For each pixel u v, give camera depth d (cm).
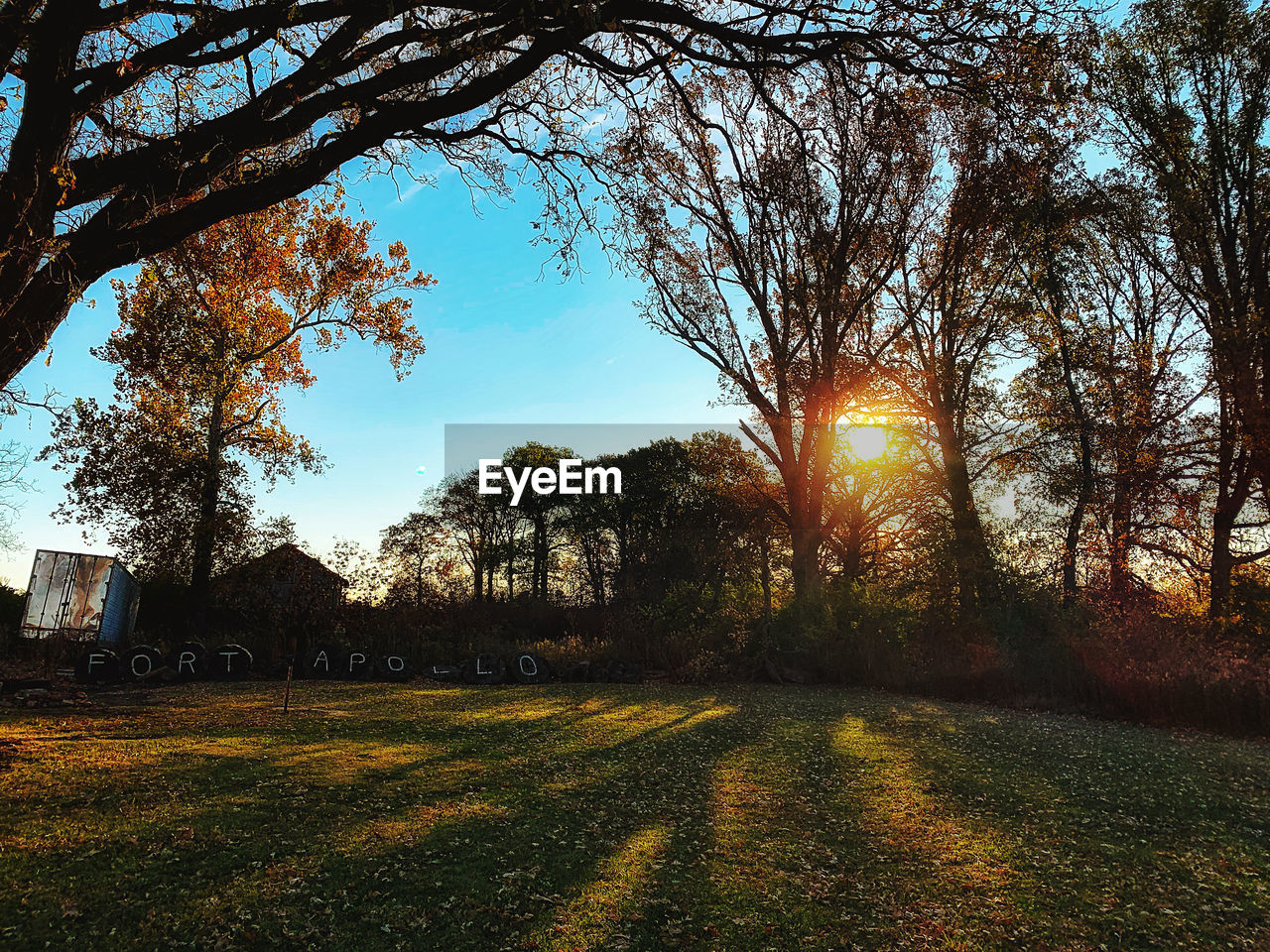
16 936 455
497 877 593
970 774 1044
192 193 755
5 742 882
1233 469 2409
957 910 591
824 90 1081
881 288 2550
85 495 2541
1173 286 2566
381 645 2244
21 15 615
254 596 2441
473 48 768
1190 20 2344
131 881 536
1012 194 2197
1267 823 878
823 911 576
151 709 1288
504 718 1368
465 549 4053
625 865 641
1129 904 616
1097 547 2538
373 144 798
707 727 1361
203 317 2538
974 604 2258
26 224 632
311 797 750
